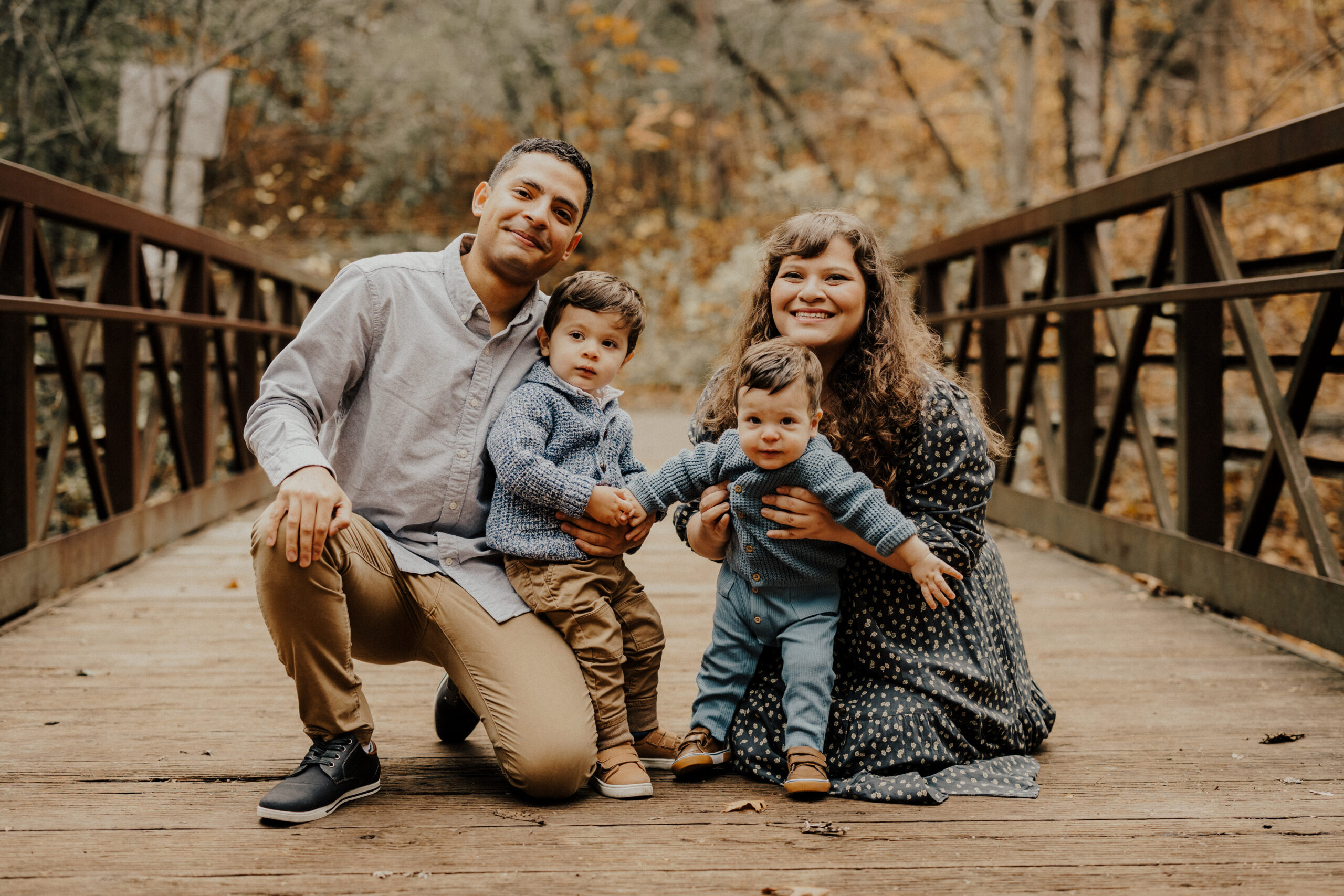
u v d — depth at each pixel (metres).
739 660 2.29
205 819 2.00
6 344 3.51
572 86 16.84
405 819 2.01
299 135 14.12
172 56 10.34
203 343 5.54
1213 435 3.87
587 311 2.23
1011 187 12.41
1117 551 4.43
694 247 15.58
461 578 2.15
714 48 17.62
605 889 1.71
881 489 2.20
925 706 2.18
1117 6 12.61
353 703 2.08
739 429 2.14
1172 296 3.76
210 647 3.30
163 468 7.21
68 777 2.21
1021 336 5.66
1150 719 2.65
